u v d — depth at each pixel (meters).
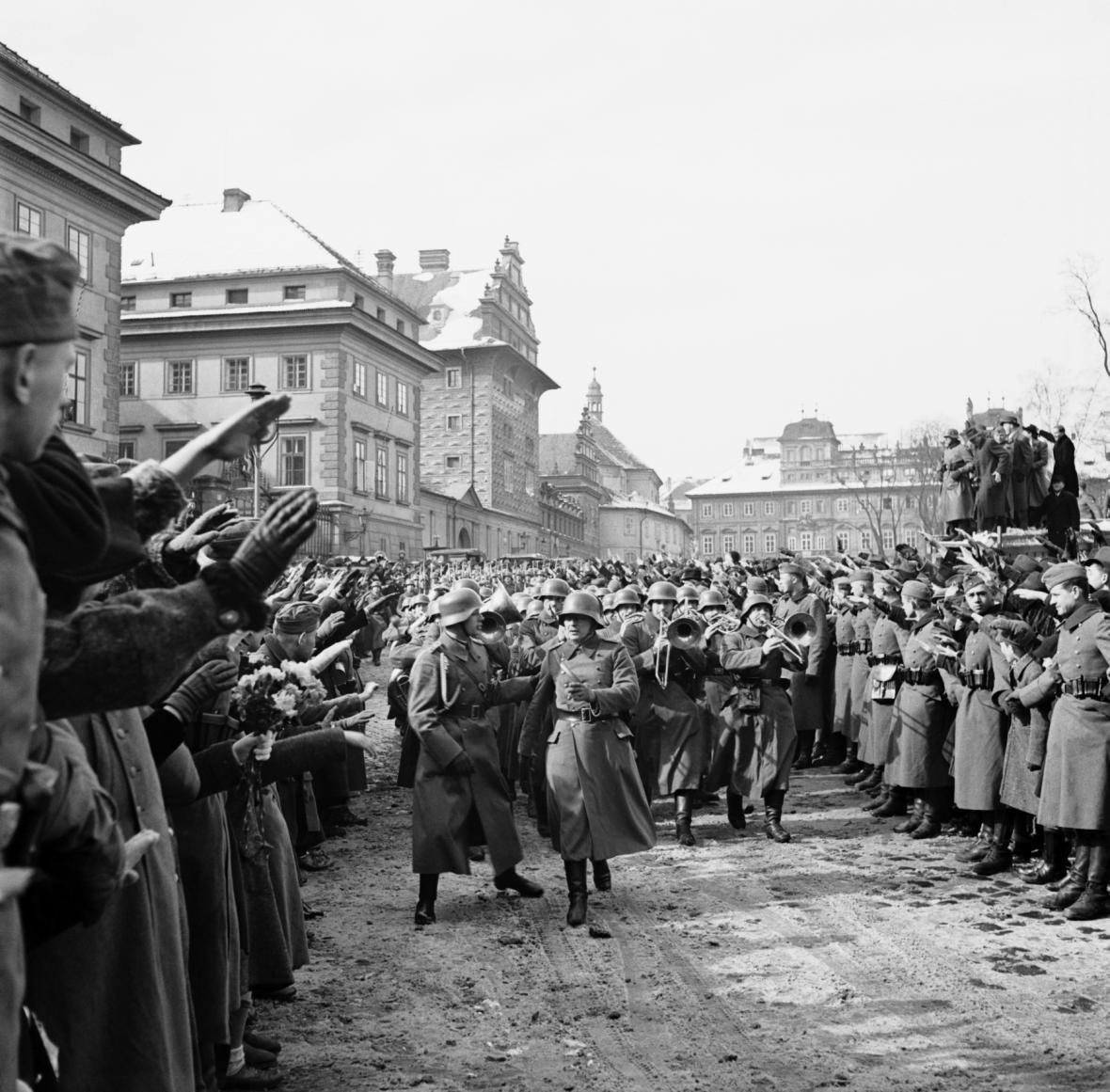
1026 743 7.91
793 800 11.47
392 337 55.72
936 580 12.80
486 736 7.30
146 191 37.56
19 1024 1.92
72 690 1.97
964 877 8.17
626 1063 4.91
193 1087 2.98
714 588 12.27
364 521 49.56
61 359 1.90
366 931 6.92
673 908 7.42
